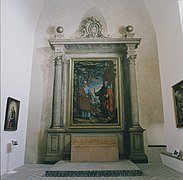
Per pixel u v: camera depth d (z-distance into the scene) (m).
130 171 4.20
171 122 5.48
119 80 6.23
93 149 5.43
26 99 5.99
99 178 3.98
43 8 6.79
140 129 5.62
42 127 6.02
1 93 4.38
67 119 6.02
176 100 5.05
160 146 5.83
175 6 5.13
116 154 5.39
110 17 6.76
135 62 6.38
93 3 6.83
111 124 5.91
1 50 4.39
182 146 4.78
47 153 5.60
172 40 5.36
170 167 5.04
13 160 4.98
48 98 6.22
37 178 3.99
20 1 5.22
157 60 6.43
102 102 6.08
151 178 3.95
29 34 6.25
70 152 5.66
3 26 4.48
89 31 6.51
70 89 6.19
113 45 6.34
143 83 6.29
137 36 6.63
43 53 6.54
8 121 4.64
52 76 6.36
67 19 6.77
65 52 6.51
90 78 6.27
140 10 6.77
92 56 6.48
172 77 5.41
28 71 6.16
